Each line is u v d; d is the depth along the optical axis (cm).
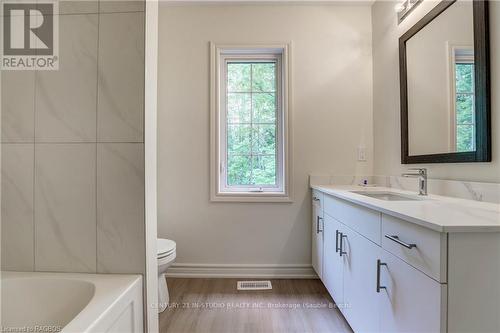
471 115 129
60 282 106
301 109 237
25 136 112
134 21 108
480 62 122
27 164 112
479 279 79
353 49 237
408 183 183
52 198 111
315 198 222
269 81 249
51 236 112
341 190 179
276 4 236
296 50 237
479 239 79
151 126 115
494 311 79
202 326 163
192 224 238
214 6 237
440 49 151
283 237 237
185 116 237
